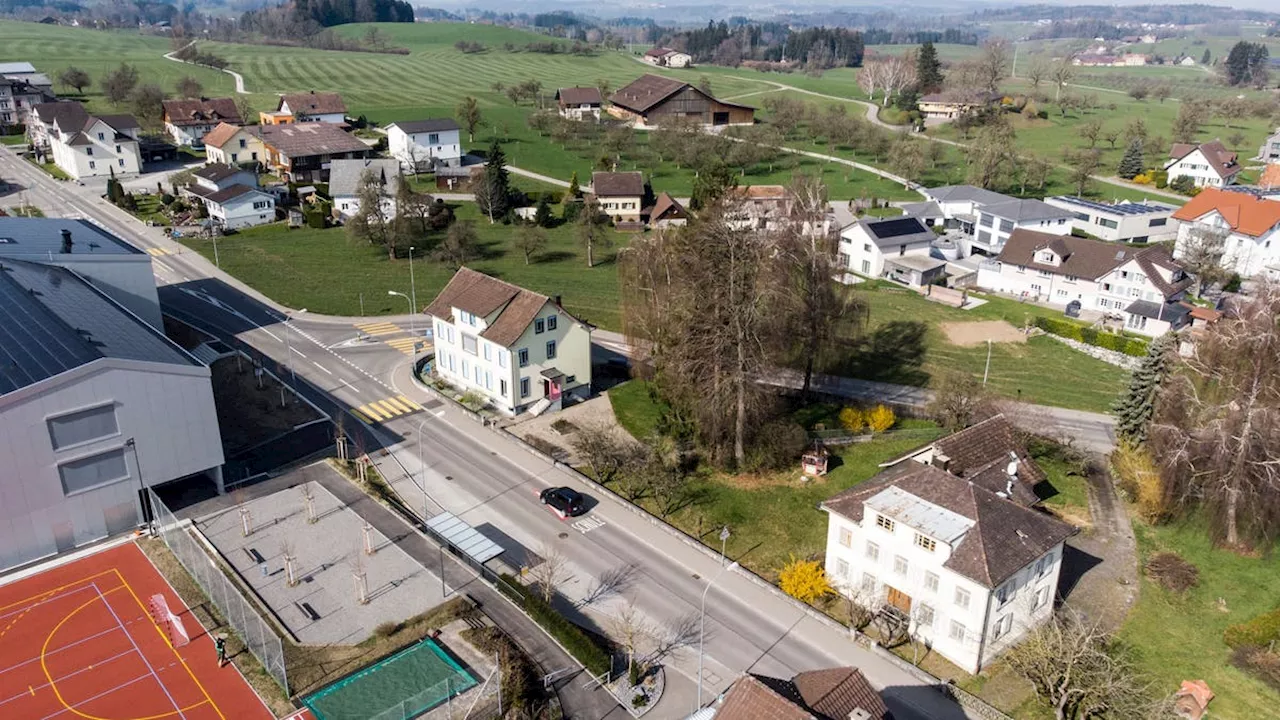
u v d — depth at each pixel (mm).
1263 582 57594
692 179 171250
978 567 47375
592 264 124375
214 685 45625
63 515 55875
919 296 116750
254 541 58344
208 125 186125
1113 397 86938
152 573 54594
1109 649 50781
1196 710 46719
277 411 77312
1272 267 122438
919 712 46062
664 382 73625
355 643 49094
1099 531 63094
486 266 121500
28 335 60344
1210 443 60188
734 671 48719
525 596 52250
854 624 51875
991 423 63531
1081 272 112062
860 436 75375
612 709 45500
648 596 54906
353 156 167000
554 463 69750
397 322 99875
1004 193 170500
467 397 80312
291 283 111812
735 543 60938
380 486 66062
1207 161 171625
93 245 88125
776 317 67500
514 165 178000
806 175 176250
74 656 47344
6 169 160750
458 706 44875
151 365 57188
